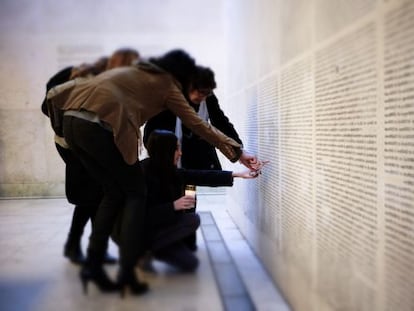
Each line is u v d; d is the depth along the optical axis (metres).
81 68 1.87
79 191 2.14
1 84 3.86
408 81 0.94
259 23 2.54
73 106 1.78
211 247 2.49
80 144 1.77
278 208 2.09
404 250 0.97
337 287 1.36
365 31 1.14
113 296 1.66
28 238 2.63
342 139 1.31
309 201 1.63
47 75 3.03
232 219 3.53
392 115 1.01
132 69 1.82
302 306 1.69
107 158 1.76
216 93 4.06
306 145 1.66
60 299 1.63
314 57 1.55
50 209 3.80
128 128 1.74
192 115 2.01
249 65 2.89
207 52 2.15
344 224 1.30
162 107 1.95
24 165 4.31
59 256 2.14
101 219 1.83
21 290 1.72
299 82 1.75
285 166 1.98
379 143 1.08
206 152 2.69
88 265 1.79
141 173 1.86
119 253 1.78
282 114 2.04
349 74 1.25
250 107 2.86
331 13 1.38
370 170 1.13
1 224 3.14
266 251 2.29
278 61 2.10
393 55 1.00
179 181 2.24
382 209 1.07
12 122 4.14
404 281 0.97
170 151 2.14
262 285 1.94
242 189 3.10
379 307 1.09
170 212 2.04
